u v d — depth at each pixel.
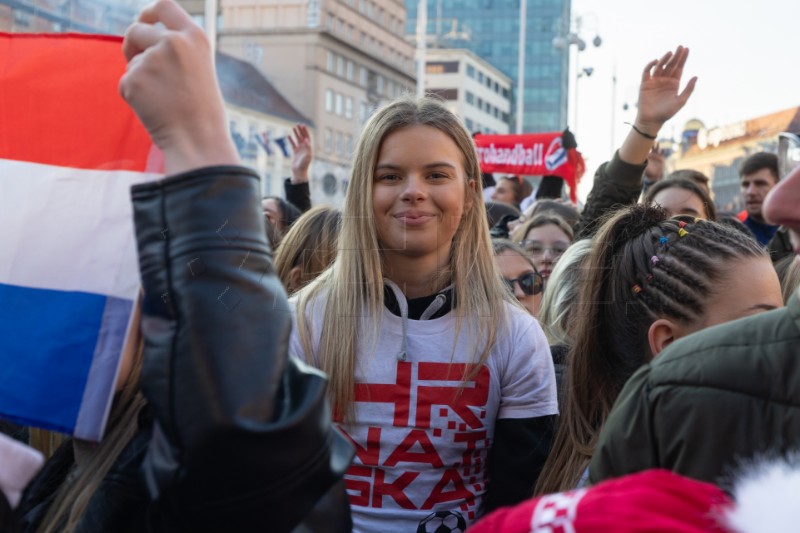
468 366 2.03
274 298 1.03
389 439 1.99
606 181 3.38
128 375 1.28
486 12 82.31
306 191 4.99
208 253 1.01
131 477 1.22
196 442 0.96
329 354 2.03
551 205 4.64
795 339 1.15
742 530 0.76
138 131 1.19
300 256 2.81
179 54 1.05
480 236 2.16
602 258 1.95
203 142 1.05
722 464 1.16
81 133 1.20
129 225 1.16
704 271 1.67
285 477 0.99
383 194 2.06
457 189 2.07
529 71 82.44
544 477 1.98
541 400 2.08
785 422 1.13
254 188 1.06
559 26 21.73
